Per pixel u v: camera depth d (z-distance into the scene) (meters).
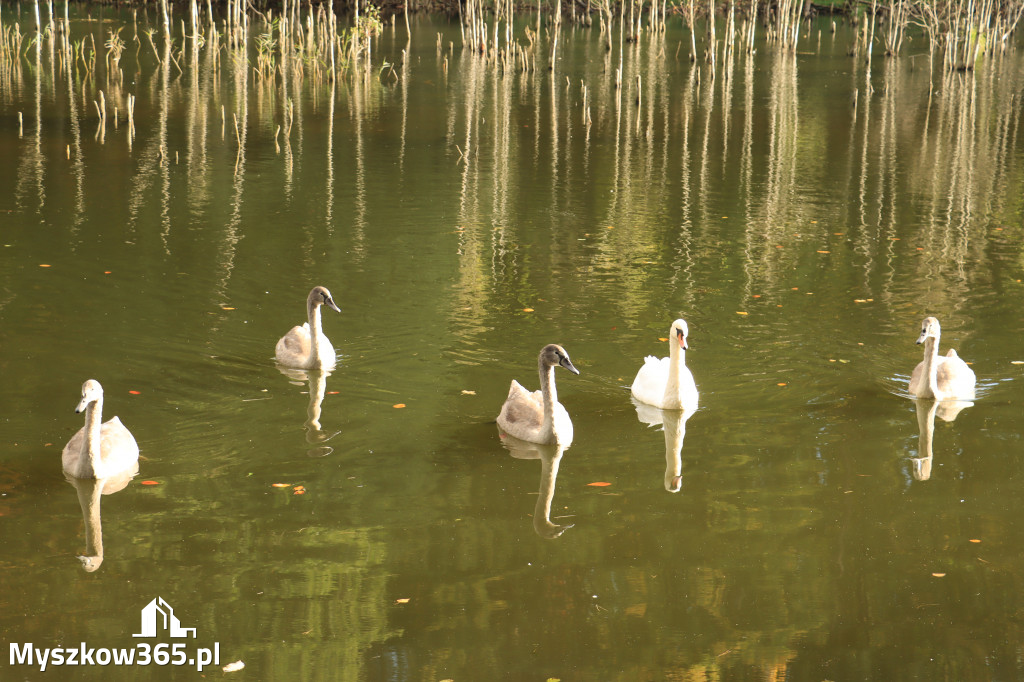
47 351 14.21
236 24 52.41
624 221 22.45
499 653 8.14
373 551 9.56
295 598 8.82
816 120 37.06
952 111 39.50
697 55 57.06
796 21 57.31
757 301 17.20
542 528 10.02
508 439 12.08
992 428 12.31
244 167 26.70
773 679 7.82
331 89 41.09
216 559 9.36
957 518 10.21
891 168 28.89
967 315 16.52
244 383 13.48
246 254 19.17
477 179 26.27
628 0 76.31
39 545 9.51
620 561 9.47
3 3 68.62
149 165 26.38
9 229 20.02
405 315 16.28
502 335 15.48
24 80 40.25
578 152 30.30
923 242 21.09
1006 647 8.23
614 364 14.47
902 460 11.50
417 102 38.81
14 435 11.73
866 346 15.12
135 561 9.30
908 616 8.65
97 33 56.66
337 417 12.53
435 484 10.91
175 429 12.06
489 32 65.38
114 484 10.71
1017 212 23.81
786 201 24.66
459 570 9.30
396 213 22.58
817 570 9.32
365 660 8.00
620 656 8.12
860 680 7.85
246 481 10.87
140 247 19.31
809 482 10.98
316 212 22.44
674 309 16.77
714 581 9.16
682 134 33.72
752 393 13.45
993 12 65.44
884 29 68.44
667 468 11.34
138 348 14.48
